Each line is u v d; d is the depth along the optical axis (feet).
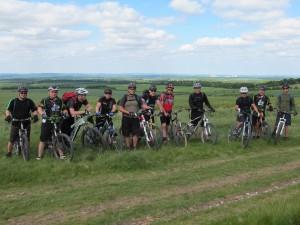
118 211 28.43
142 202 30.50
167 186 35.01
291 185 35.22
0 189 34.24
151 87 51.62
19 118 42.86
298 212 25.48
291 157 48.11
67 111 44.83
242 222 24.34
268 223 24.36
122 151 46.09
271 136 57.21
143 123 48.55
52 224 26.07
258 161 45.70
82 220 26.71
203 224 24.73
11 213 28.04
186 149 49.01
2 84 582.35
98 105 46.88
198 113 54.65
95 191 33.37
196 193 32.91
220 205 29.76
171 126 53.47
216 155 49.03
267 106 64.54
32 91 358.43
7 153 43.78
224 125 73.26
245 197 32.01
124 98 48.14
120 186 34.91
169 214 27.94
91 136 46.78
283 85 58.03
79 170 39.32
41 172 37.76
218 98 263.08
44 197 31.71
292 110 58.29
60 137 42.75
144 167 41.98
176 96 277.23
